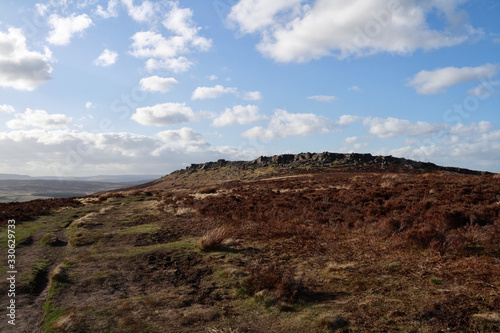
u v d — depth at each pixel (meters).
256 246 9.98
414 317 4.77
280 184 33.81
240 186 37.44
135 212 19.97
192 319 5.09
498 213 11.16
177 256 9.09
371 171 73.94
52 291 6.45
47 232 13.87
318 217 13.92
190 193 33.53
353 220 13.06
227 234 10.42
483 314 4.66
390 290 5.93
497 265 6.79
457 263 7.14
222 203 20.67
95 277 7.31
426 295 5.57
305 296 5.92
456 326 4.45
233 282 6.79
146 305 5.68
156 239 11.78
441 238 8.72
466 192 16.14
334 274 7.07
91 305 5.71
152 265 8.30
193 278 7.29
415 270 6.96
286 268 7.61
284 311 5.30
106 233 12.66
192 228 13.72
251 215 15.52
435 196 15.81
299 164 103.31
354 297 5.76
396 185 21.44
